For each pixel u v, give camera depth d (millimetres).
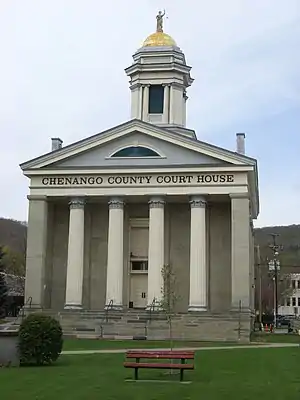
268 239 141125
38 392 15680
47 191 48594
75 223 48156
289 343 38844
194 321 41969
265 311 118250
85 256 50688
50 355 22891
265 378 19062
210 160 47219
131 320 42500
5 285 66000
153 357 18906
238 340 40781
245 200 46000
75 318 43312
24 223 139250
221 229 50031
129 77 57031
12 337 22594
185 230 50250
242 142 51375
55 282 50719
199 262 46500
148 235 50781
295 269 142000
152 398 14781
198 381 18172
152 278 46375
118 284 47062
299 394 15578
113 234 47594
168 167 47156
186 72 56062
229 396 15125
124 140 48688
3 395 15133
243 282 44906
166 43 56125
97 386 16844
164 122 54844
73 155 48656
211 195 46969
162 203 47406
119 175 47875
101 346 33156
